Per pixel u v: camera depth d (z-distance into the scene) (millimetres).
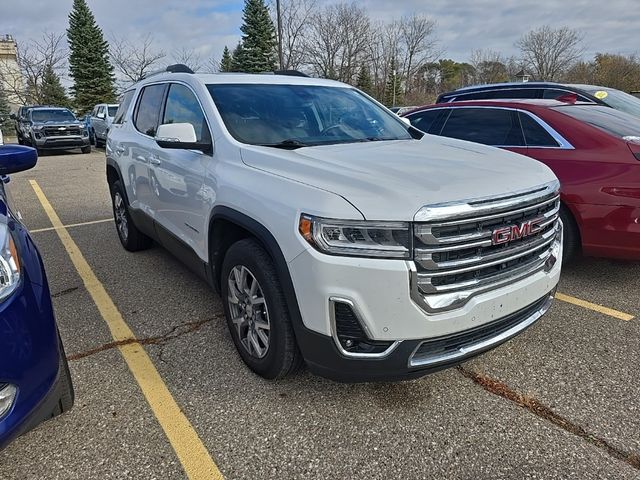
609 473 2152
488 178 2400
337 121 3588
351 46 37156
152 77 4652
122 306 3910
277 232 2389
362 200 2164
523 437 2383
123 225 5352
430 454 2281
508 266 2430
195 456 2281
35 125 17312
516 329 2576
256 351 2824
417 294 2139
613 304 3844
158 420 2527
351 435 2410
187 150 3426
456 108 5301
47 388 2004
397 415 2553
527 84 8062
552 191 2629
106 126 19406
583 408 2596
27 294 1969
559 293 4059
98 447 2342
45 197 8945
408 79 49469
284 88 3725
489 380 2857
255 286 2766
